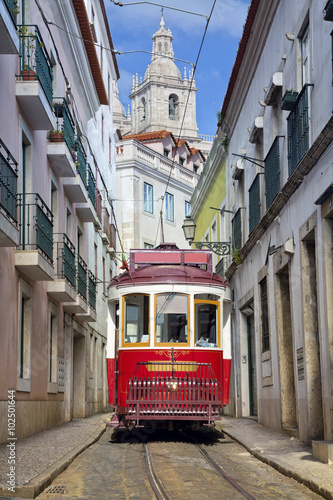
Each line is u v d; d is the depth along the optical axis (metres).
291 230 12.12
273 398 13.90
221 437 13.12
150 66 93.25
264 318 15.50
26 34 12.75
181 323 12.13
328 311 9.56
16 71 12.35
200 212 29.47
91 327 23.20
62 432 13.75
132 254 13.15
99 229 25.05
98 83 22.34
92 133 24.48
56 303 16.38
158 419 11.38
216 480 7.84
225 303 12.73
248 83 16.91
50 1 16.02
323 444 8.60
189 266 13.13
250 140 16.25
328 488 6.74
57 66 16.59
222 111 20.27
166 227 39.84
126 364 12.10
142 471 8.54
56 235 16.58
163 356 11.91
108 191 29.83
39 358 14.20
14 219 10.26
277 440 11.73
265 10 14.16
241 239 18.28
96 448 11.25
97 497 6.93
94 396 23.72
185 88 93.31
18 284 12.34
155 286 12.25
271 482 7.77
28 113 13.05
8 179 10.20
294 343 11.84
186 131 92.44
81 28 18.88
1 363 10.92
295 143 11.72
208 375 11.88
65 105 15.96
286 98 11.59
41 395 14.31
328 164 9.65
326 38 9.89
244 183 18.20
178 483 7.60
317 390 10.86
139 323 12.23
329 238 9.71
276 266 13.42
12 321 11.77
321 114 10.17
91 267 23.23
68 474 8.36
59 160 15.77
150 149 38.69
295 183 11.47
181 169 41.88
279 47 13.38
